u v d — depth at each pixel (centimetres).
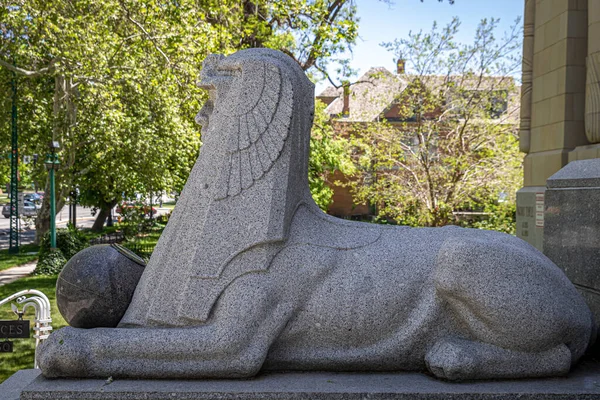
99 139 1172
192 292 234
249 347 224
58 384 218
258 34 1085
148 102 1133
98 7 909
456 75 1291
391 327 235
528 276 220
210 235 237
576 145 587
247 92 245
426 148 1232
